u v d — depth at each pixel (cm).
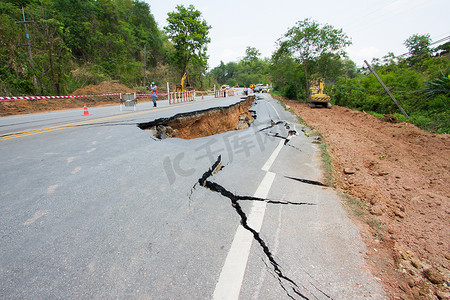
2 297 157
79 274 182
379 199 356
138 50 3762
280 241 234
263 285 180
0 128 706
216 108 1238
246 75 9588
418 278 200
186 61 3753
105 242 219
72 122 802
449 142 858
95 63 2867
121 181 348
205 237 234
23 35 1688
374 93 1966
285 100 2802
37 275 178
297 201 321
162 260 201
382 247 239
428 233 274
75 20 2802
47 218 251
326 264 207
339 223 273
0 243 210
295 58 2688
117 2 3788
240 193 339
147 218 261
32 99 1509
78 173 368
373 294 179
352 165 537
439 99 1395
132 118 867
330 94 2503
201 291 172
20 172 365
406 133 1027
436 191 428
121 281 177
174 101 1798
